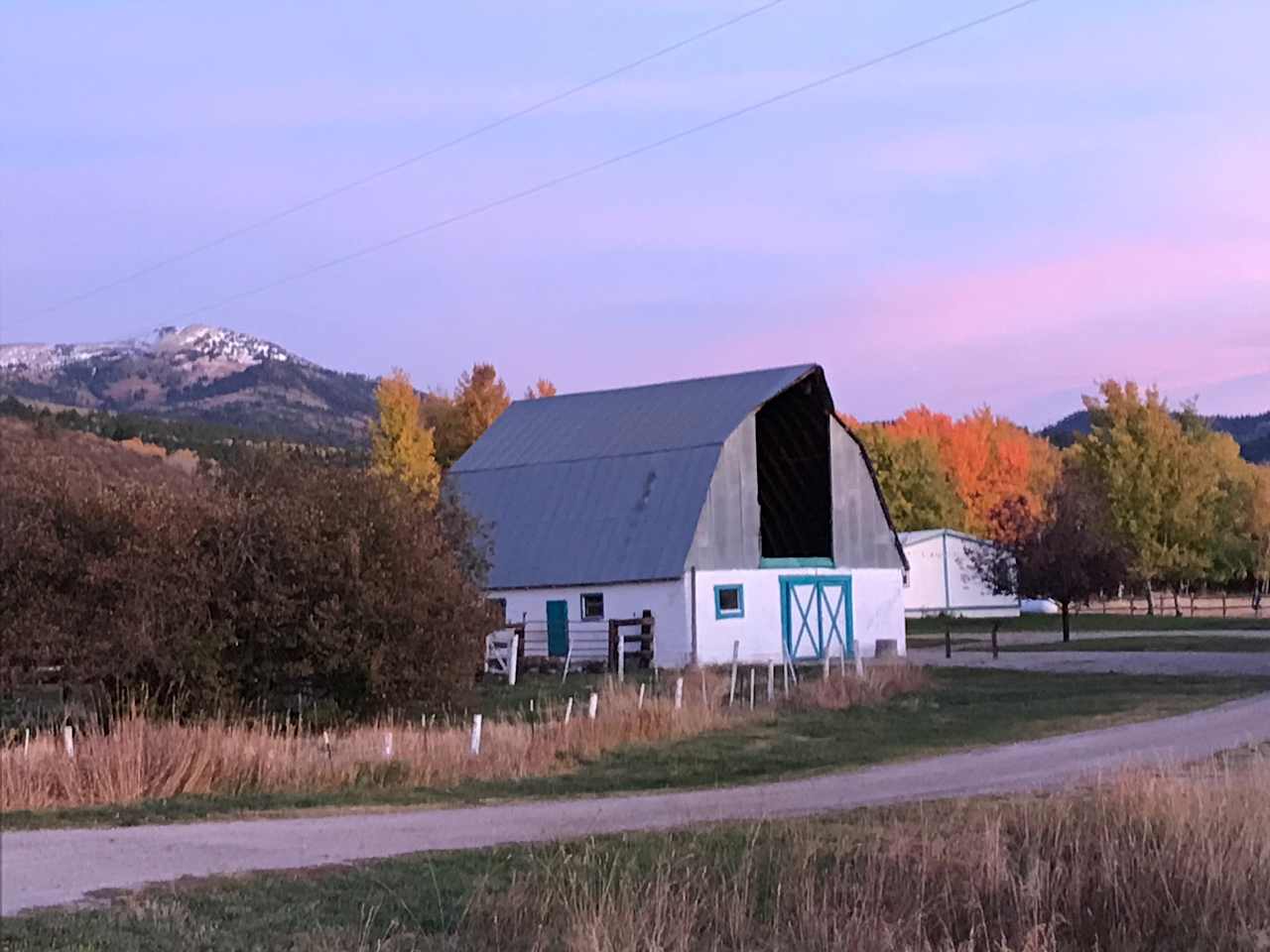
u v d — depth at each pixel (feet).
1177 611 241.55
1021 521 193.06
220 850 48.44
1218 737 76.07
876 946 38.42
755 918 41.09
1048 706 95.71
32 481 79.15
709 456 154.51
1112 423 236.43
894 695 105.09
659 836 49.98
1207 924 40.75
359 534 83.20
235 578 80.84
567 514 160.04
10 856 47.11
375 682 81.46
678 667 141.49
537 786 65.72
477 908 40.42
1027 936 39.11
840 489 164.96
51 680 76.33
